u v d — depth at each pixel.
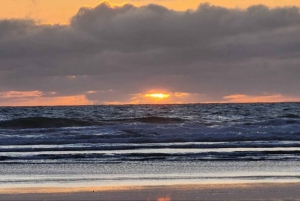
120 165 52.12
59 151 65.00
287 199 33.25
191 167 50.47
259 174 45.88
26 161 55.50
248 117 175.75
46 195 35.22
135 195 35.09
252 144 71.06
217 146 69.69
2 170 48.97
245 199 33.34
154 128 91.69
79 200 33.41
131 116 193.00
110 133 89.31
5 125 124.38
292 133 81.94
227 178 43.56
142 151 64.62
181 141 77.69
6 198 34.09
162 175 45.53
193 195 34.94
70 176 45.25
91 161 55.31
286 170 48.44
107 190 37.31
